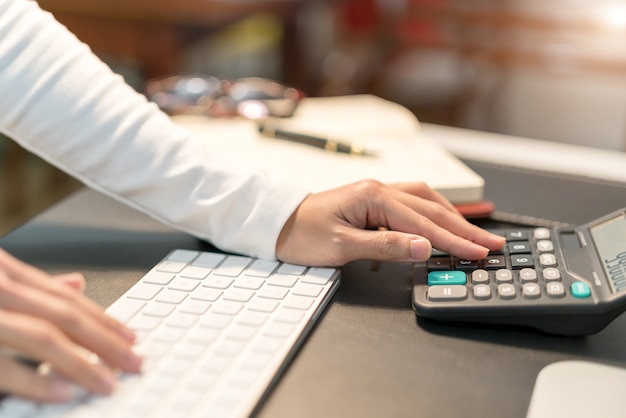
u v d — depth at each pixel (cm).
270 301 48
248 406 37
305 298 48
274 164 72
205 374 39
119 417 36
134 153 58
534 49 179
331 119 88
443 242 53
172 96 93
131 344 42
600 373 42
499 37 183
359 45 209
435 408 39
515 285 48
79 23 154
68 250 58
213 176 58
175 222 58
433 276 50
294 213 55
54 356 37
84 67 59
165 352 41
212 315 46
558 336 47
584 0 174
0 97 57
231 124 87
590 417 38
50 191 197
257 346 42
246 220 55
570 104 247
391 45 202
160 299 48
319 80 210
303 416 38
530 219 65
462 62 198
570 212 67
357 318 48
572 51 174
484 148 85
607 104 247
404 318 48
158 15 156
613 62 170
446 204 60
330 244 53
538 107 243
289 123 86
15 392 37
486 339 46
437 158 74
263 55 229
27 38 58
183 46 164
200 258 54
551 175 77
